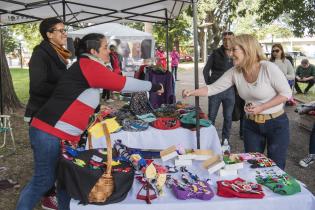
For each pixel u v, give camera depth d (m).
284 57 6.55
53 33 2.71
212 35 31.70
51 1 5.08
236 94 5.15
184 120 3.62
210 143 3.52
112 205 1.90
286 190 1.99
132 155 2.34
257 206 1.94
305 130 6.73
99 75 2.23
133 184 2.13
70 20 6.96
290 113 8.30
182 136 3.47
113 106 9.90
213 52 5.01
